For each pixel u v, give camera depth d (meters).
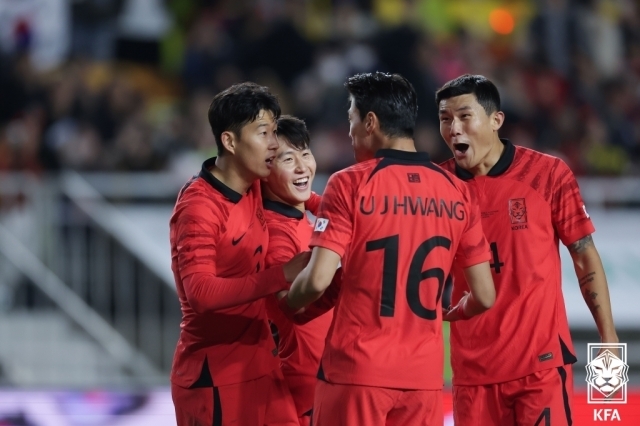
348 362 12.59
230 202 13.90
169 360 28.20
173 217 13.95
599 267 14.64
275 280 12.78
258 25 39.12
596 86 40.78
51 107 36.22
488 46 40.97
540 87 39.81
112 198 28.94
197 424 14.48
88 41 38.91
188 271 13.27
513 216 14.52
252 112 13.66
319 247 12.46
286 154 15.14
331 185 12.78
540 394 14.30
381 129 12.96
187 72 39.00
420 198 12.74
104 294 28.30
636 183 30.12
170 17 39.75
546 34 41.50
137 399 21.41
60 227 28.31
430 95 38.19
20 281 28.27
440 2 41.19
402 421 12.86
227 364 14.27
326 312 15.20
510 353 14.38
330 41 39.22
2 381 27.44
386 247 12.59
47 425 21.17
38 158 34.81
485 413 14.62
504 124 38.44
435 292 12.80
